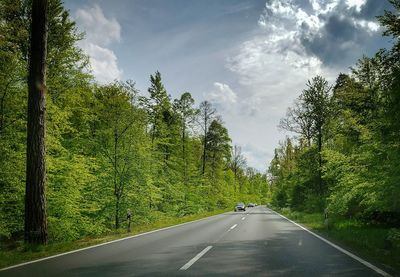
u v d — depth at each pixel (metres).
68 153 21.70
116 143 26.67
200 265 9.27
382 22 13.97
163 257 10.66
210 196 66.81
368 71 24.89
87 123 29.39
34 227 13.41
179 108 54.56
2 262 9.73
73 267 9.03
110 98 27.58
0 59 17.33
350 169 18.95
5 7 19.31
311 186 43.16
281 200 68.25
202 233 19.09
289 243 14.37
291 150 64.44
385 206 15.51
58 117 19.62
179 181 50.81
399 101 12.04
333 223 22.44
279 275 8.02
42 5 14.05
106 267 9.01
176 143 53.25
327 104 37.16
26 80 18.22
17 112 17.70
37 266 9.19
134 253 11.56
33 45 13.90
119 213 26.91
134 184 26.92
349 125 25.81
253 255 11.04
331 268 8.86
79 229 23.30
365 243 13.29
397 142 13.43
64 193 20.53
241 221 30.28
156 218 31.30
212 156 69.75
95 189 26.38
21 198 17.69
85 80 23.45
